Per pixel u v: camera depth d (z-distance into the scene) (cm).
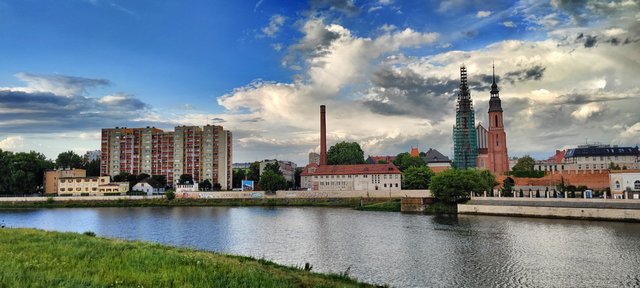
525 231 9225
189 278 3375
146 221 12338
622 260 6275
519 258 6450
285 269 4584
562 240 7975
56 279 2967
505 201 13388
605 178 17350
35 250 4216
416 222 11312
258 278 3628
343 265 6109
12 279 2822
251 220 12288
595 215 11106
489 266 5966
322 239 8425
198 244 7994
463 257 6556
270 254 6956
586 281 5197
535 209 12175
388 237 8588
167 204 18912
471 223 10888
